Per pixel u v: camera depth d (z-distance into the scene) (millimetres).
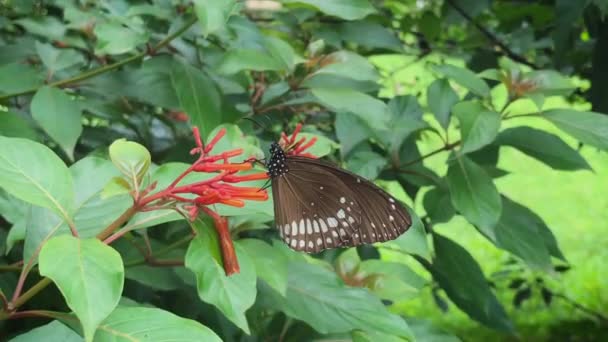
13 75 323
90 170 229
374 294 257
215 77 345
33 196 184
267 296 249
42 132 359
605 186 1722
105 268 161
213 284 190
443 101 354
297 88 309
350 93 292
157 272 266
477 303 356
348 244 247
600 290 1201
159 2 361
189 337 173
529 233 333
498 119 306
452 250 358
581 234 1468
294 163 240
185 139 369
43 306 273
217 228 193
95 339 172
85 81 331
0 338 280
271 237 332
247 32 314
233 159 255
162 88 331
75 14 368
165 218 211
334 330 238
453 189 312
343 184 241
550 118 313
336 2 282
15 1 391
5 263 285
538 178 1791
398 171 368
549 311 1108
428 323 274
